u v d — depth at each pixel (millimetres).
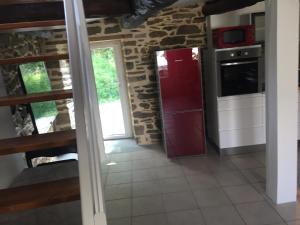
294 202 3057
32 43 4398
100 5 2762
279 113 2775
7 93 3006
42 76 4137
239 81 4129
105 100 5523
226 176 3809
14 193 1300
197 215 3025
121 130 5684
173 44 4836
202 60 4891
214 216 2982
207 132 5145
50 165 2936
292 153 2900
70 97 1700
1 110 2670
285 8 2520
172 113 4430
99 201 1157
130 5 2789
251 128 4355
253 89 4168
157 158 4645
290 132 2836
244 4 3133
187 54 4215
